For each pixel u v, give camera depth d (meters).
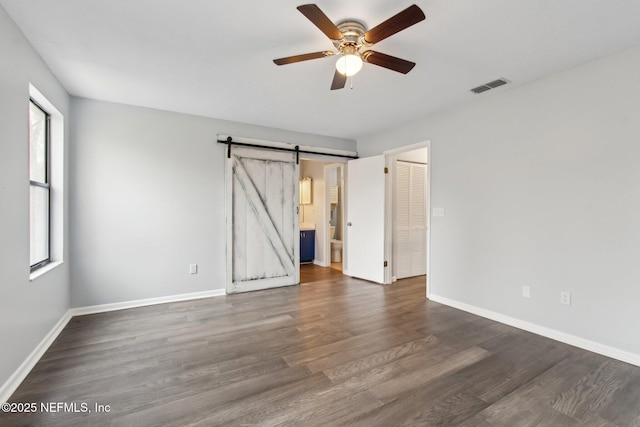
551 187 2.70
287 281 4.48
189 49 2.29
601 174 2.40
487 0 1.74
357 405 1.76
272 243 4.36
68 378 2.02
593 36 2.10
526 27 2.00
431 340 2.63
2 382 1.78
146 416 1.65
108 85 2.92
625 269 2.28
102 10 1.84
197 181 3.83
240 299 3.82
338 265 6.20
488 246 3.19
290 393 1.87
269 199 4.33
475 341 2.62
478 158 3.29
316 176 6.39
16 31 1.98
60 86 2.87
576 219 2.54
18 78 2.00
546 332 2.73
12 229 1.91
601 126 2.40
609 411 1.72
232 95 3.17
